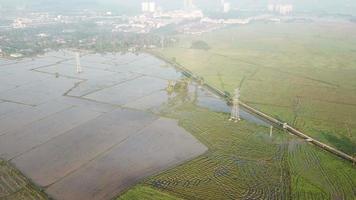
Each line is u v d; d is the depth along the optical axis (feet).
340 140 342.44
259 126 378.32
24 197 257.75
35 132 368.07
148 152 321.32
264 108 432.66
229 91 503.61
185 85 504.84
